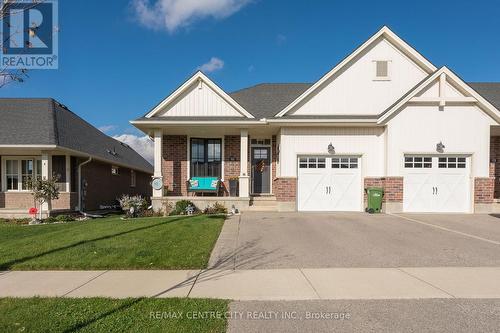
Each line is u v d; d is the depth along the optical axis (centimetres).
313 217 1268
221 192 1652
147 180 3080
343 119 1394
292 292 524
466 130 1401
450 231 1005
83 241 849
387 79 1493
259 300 492
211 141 1673
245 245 830
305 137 1451
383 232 989
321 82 1478
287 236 932
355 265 675
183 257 705
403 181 1405
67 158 1672
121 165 2206
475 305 477
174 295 509
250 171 1672
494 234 964
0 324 408
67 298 496
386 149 1410
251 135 1666
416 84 1493
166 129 1534
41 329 396
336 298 500
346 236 936
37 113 1758
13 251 762
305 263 687
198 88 1519
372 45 1501
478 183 1398
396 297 505
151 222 1132
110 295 510
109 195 2159
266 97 1788
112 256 711
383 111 1470
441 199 1412
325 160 1453
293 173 1443
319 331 399
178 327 400
